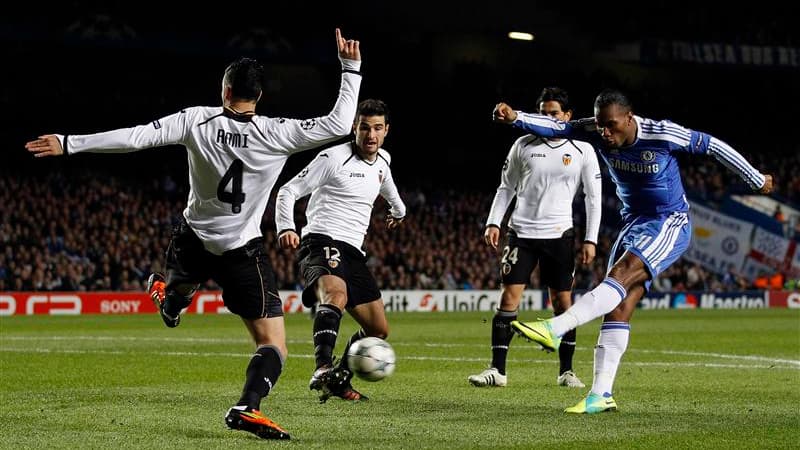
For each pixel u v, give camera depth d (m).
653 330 51.88
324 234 21.81
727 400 21.48
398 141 108.44
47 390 22.97
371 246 84.88
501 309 24.61
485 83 108.62
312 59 99.38
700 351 37.41
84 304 71.44
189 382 25.02
